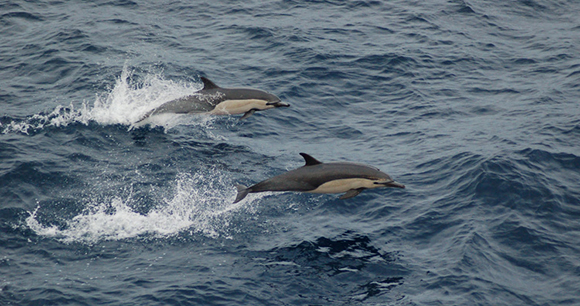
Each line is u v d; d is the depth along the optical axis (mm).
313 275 21547
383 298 20422
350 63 38281
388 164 28766
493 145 29281
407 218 24641
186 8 45656
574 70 37844
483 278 21078
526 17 46219
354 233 23906
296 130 32031
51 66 36594
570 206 24797
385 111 34000
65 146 29000
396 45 40719
